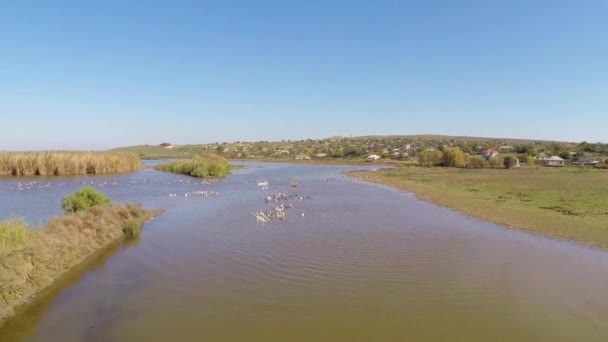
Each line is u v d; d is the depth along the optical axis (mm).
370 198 45688
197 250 23078
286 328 13711
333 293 16734
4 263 15508
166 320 14312
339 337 13086
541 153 139375
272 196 47500
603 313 14742
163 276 18797
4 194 45656
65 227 21766
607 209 35406
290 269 19734
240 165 126562
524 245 23969
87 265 20344
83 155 79062
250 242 24828
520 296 16344
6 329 13617
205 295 16531
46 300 16031
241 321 14227
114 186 57500
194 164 84812
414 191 52312
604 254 22031
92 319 14406
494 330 13508
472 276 18672
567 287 17281
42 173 72688
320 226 29531
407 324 13969
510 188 54312
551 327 13695
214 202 42250
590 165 109812
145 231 27891
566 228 27938
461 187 56094
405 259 21328
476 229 28359
